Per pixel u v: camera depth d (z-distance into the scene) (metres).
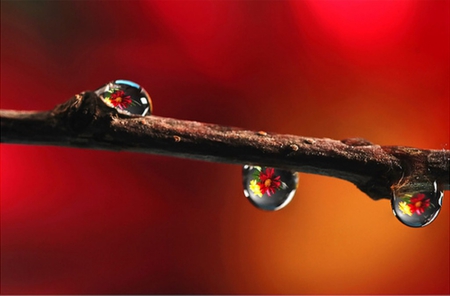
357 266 0.11
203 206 0.11
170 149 0.07
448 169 0.07
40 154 0.11
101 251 0.11
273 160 0.07
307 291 0.11
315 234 0.11
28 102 0.11
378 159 0.07
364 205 0.11
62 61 0.11
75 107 0.07
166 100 0.11
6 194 0.11
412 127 0.11
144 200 0.11
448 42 0.11
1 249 0.10
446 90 0.11
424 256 0.11
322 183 0.11
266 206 0.07
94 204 0.11
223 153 0.07
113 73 0.11
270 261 0.11
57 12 0.11
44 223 0.11
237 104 0.11
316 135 0.11
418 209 0.07
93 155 0.11
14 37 0.11
